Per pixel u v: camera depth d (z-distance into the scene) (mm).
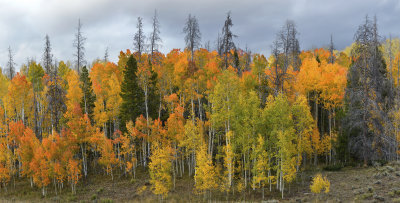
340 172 28859
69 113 32312
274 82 29547
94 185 31234
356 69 27031
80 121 32500
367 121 27219
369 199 19641
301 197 23547
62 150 30875
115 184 31172
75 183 29547
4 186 31578
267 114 27750
